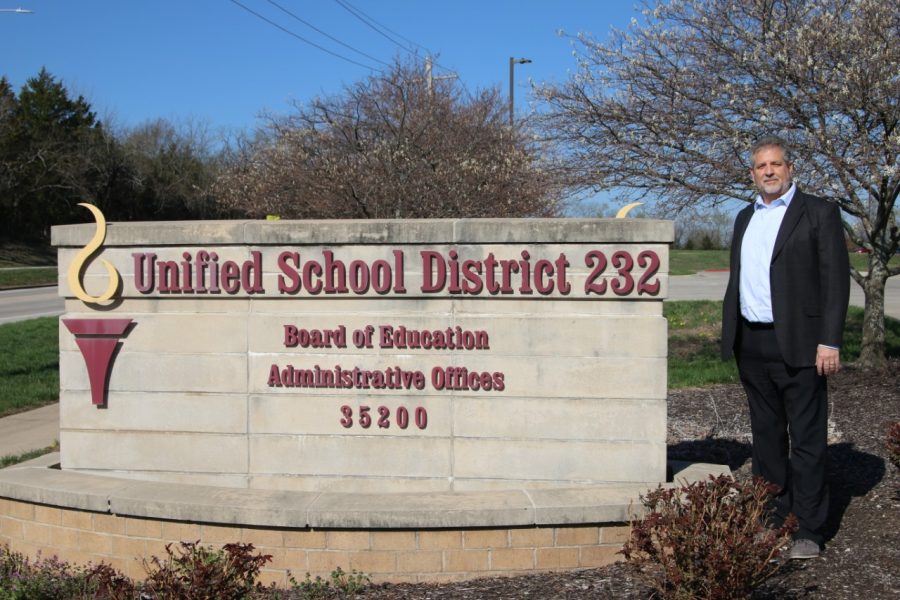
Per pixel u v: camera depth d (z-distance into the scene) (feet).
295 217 59.77
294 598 13.35
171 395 16.12
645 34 30.35
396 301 15.52
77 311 16.40
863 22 25.77
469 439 15.40
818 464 13.56
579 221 15.02
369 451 15.62
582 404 15.17
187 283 15.94
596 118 31.35
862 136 25.77
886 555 13.37
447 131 61.57
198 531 14.42
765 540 11.05
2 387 33.99
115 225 16.21
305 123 70.13
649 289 14.92
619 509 13.82
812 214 13.43
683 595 10.69
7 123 142.82
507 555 13.87
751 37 27.99
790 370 13.65
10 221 144.97
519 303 15.29
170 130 157.17
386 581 13.88
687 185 29.30
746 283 14.12
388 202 51.60
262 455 15.89
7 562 15.07
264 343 15.85
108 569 12.58
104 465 16.37
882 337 30.14
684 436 22.53
